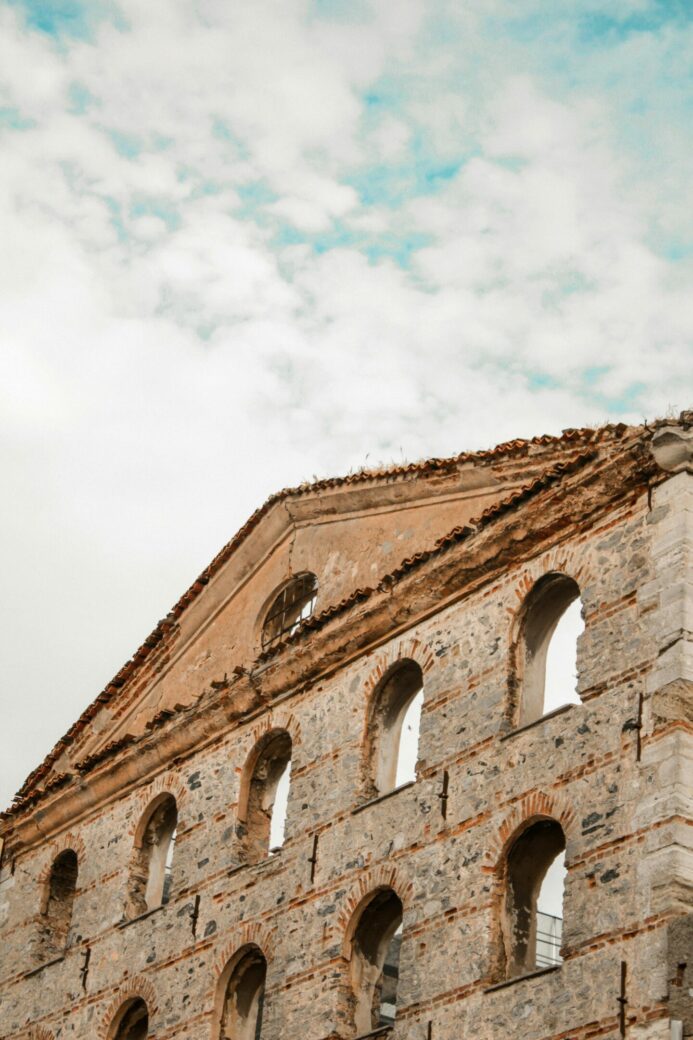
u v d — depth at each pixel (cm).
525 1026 2473
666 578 2592
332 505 3416
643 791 2466
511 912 2638
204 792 3394
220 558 3644
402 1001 2695
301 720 3222
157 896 3484
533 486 2858
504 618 2867
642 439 2692
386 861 2862
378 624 3109
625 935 2391
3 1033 3606
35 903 3753
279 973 2972
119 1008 3325
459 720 2858
